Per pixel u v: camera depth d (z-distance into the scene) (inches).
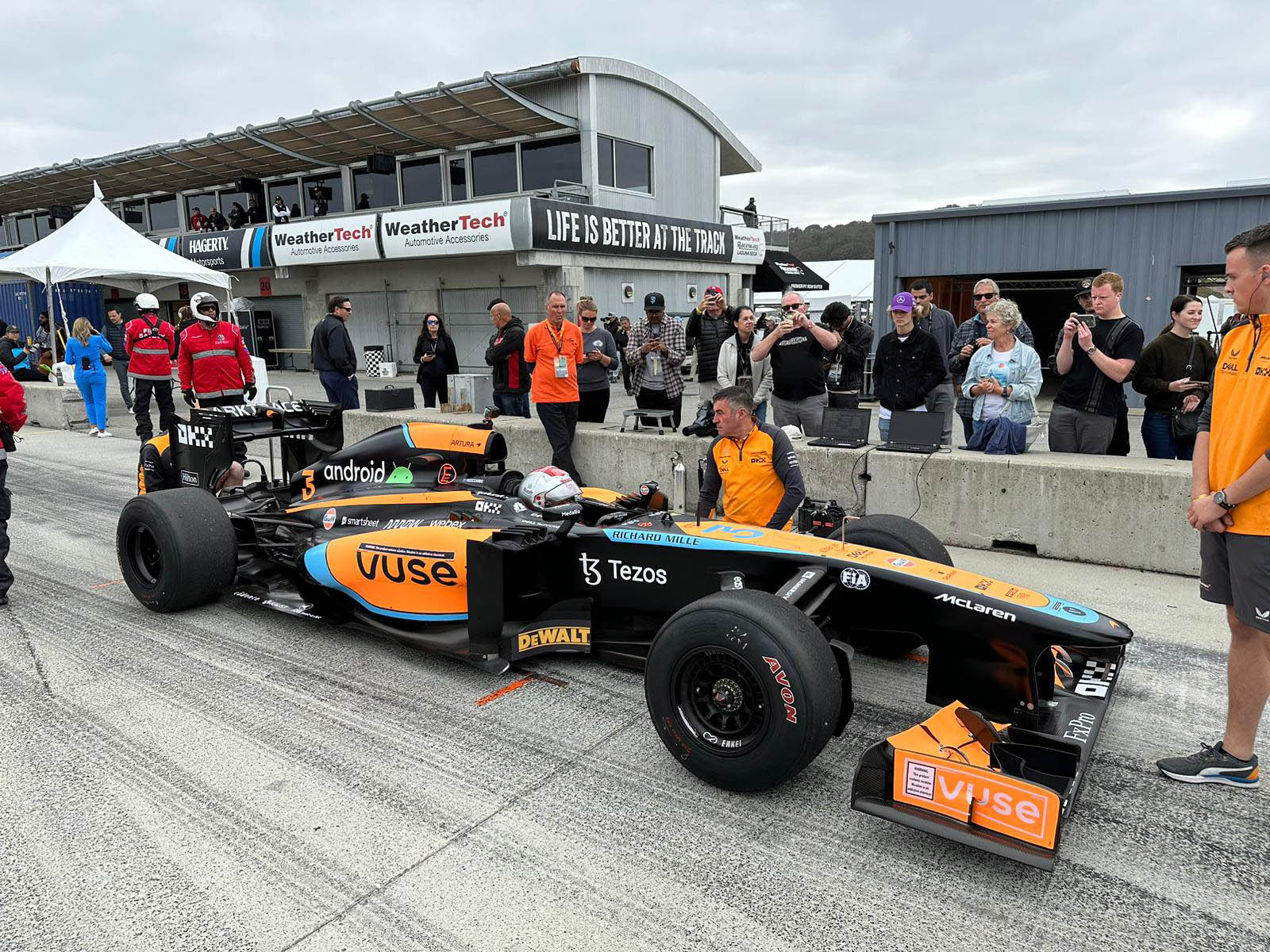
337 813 114.7
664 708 119.6
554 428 284.2
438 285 833.5
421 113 754.8
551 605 159.3
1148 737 132.1
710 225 905.5
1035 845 94.7
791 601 116.7
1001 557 223.0
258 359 574.9
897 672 155.2
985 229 596.1
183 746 133.4
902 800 104.0
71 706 147.4
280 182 1005.2
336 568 173.9
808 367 261.0
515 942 90.3
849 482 245.3
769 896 96.8
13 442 198.2
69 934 92.6
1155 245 544.7
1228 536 110.0
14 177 1036.5
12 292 1009.5
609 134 806.5
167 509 185.3
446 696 150.5
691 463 269.1
